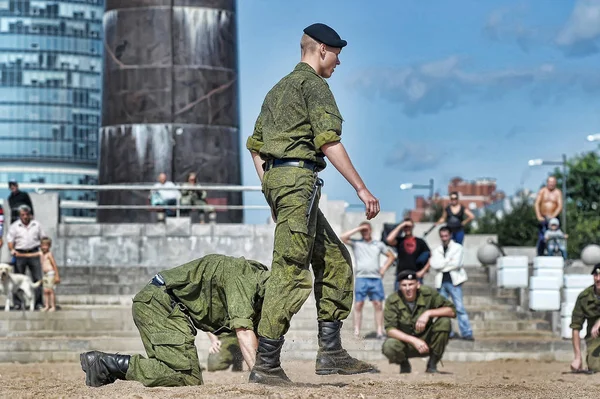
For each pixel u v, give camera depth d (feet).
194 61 129.70
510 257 111.45
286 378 39.11
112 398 36.55
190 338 40.75
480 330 103.45
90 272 114.11
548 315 104.32
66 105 435.12
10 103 425.28
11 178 427.74
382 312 92.89
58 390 40.27
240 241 122.52
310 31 39.11
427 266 94.32
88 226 121.49
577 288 98.07
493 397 38.60
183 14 129.70
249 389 37.45
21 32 438.40
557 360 93.30
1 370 74.54
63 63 439.22
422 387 42.16
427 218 323.37
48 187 121.60
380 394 37.81
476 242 138.21
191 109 129.29
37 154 424.46
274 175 38.06
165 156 128.36
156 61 129.29
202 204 126.52
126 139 128.88
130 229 122.01
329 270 39.50
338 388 39.04
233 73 131.85
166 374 40.55
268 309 38.32
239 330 39.45
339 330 39.93
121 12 130.21
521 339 99.04
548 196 115.85
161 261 121.49
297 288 38.27
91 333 96.73
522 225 274.36
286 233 37.86
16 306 100.32
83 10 442.09
